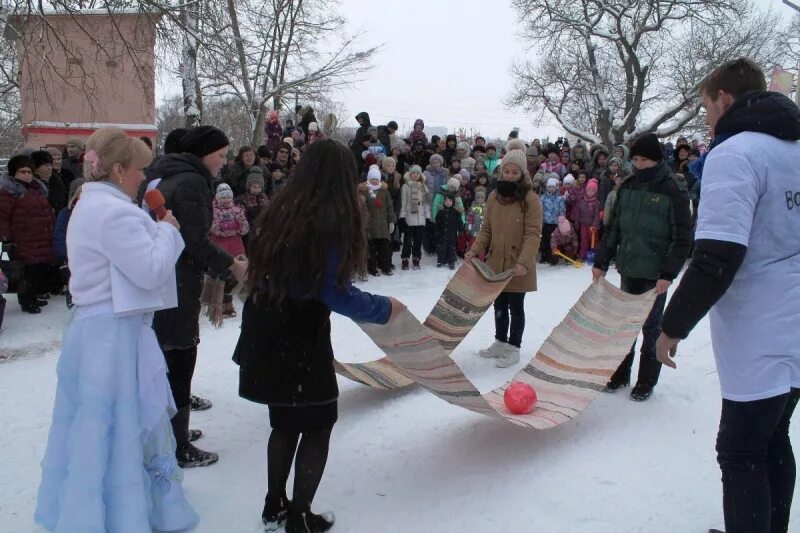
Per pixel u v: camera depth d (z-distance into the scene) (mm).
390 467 3486
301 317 2662
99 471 2520
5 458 3676
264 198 8406
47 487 2600
